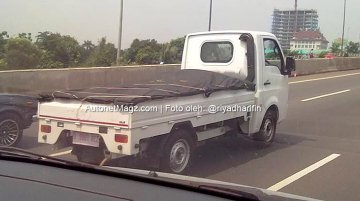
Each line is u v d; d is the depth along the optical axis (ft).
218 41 28.07
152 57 92.84
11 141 26.84
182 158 21.56
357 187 20.53
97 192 9.95
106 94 20.20
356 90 66.13
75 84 52.13
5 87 45.55
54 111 20.75
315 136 32.94
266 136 28.86
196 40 29.17
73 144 20.43
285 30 211.82
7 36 88.38
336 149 28.55
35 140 28.99
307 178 21.95
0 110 26.16
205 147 28.37
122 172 11.60
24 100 27.50
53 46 90.74
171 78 24.36
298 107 48.01
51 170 11.56
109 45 94.02
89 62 88.22
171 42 78.43
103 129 19.35
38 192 9.57
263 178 21.86
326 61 105.19
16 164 11.91
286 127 36.60
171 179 11.46
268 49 28.68
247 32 27.17
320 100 53.98
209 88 22.59
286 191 19.86
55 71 50.14
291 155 26.76
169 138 20.59
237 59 27.30
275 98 29.19
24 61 79.36
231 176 22.13
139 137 19.07
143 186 10.82
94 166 11.92
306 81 79.00
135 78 59.52
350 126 37.17
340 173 22.91
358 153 27.48
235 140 30.22
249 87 26.17
